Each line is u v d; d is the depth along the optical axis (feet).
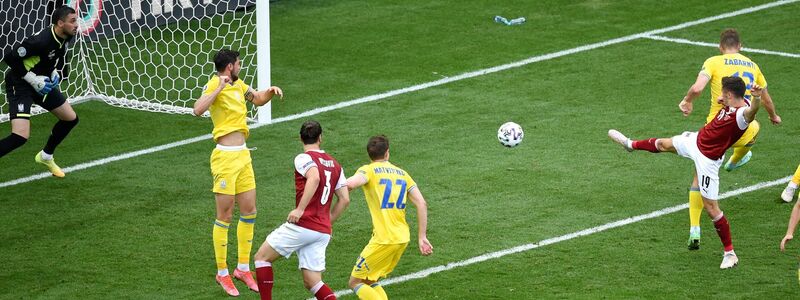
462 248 123.34
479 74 189.98
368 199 105.19
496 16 222.28
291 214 102.12
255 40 204.23
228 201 112.68
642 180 142.41
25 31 197.47
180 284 116.16
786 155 149.48
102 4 201.98
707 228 127.34
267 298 105.81
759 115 165.37
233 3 207.72
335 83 188.03
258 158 155.02
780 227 126.41
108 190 143.84
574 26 217.15
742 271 115.44
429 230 128.47
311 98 180.55
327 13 231.50
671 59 195.52
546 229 127.95
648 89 179.83
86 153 158.30
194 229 130.82
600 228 127.85
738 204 133.69
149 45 205.67
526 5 232.73
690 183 140.97
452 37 212.64
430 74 191.11
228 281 114.11
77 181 147.13
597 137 158.81
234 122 112.98
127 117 175.32
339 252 123.75
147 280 116.88
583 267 117.60
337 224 131.44
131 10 205.98
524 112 170.40
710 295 110.11
